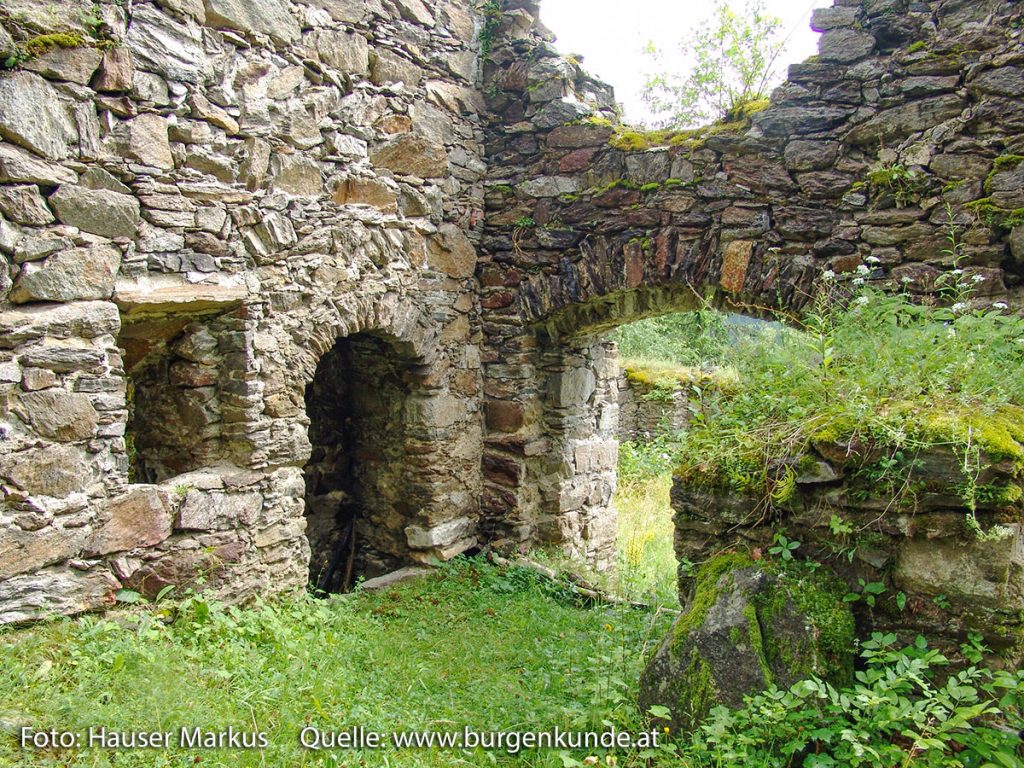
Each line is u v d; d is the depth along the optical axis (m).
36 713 2.52
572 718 3.04
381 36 5.03
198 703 2.79
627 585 5.22
